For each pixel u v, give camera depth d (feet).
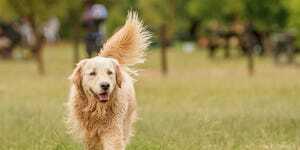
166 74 86.69
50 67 103.55
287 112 47.32
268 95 60.44
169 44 137.59
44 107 52.75
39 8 88.22
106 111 31.68
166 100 58.13
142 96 61.05
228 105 53.26
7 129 43.24
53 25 166.50
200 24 157.58
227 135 39.14
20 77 85.92
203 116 43.55
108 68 31.14
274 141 37.99
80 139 33.37
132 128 38.40
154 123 43.52
